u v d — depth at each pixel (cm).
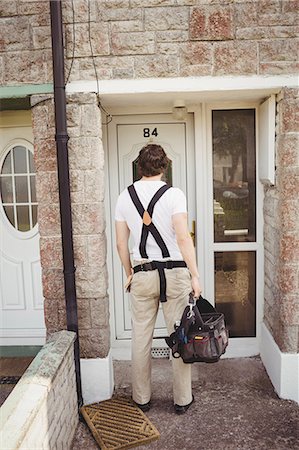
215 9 288
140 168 275
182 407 293
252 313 376
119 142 364
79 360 297
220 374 346
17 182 364
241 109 355
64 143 285
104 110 352
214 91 296
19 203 366
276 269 318
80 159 295
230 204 366
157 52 290
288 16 288
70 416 270
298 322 304
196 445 263
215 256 372
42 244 302
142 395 296
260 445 262
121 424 280
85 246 300
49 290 305
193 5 288
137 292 280
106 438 266
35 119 296
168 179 370
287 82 289
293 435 271
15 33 292
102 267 303
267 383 332
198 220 365
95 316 305
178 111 334
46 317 308
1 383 321
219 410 298
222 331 266
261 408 300
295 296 302
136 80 292
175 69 291
